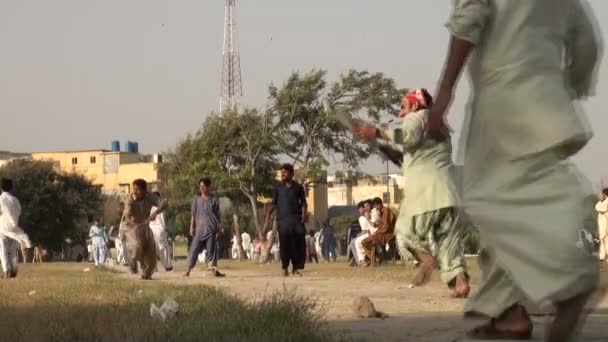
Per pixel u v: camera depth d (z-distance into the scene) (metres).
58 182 86.50
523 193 4.93
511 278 4.95
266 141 60.12
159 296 10.09
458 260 10.26
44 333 6.73
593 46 5.37
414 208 10.09
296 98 60.00
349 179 62.66
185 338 6.19
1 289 12.55
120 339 6.30
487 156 5.14
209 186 19.23
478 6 5.14
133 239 17.44
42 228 84.31
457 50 5.18
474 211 5.09
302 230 18.62
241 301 8.66
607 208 20.23
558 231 4.73
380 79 59.56
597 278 4.68
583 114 5.05
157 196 17.72
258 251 46.00
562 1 5.23
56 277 17.69
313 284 14.27
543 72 5.10
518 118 5.03
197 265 32.31
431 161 10.05
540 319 6.59
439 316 8.22
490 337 5.56
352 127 8.98
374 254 24.64
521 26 5.12
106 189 117.69
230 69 72.25
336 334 6.62
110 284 13.77
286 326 6.34
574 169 4.92
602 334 6.29
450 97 5.27
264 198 63.56
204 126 62.03
